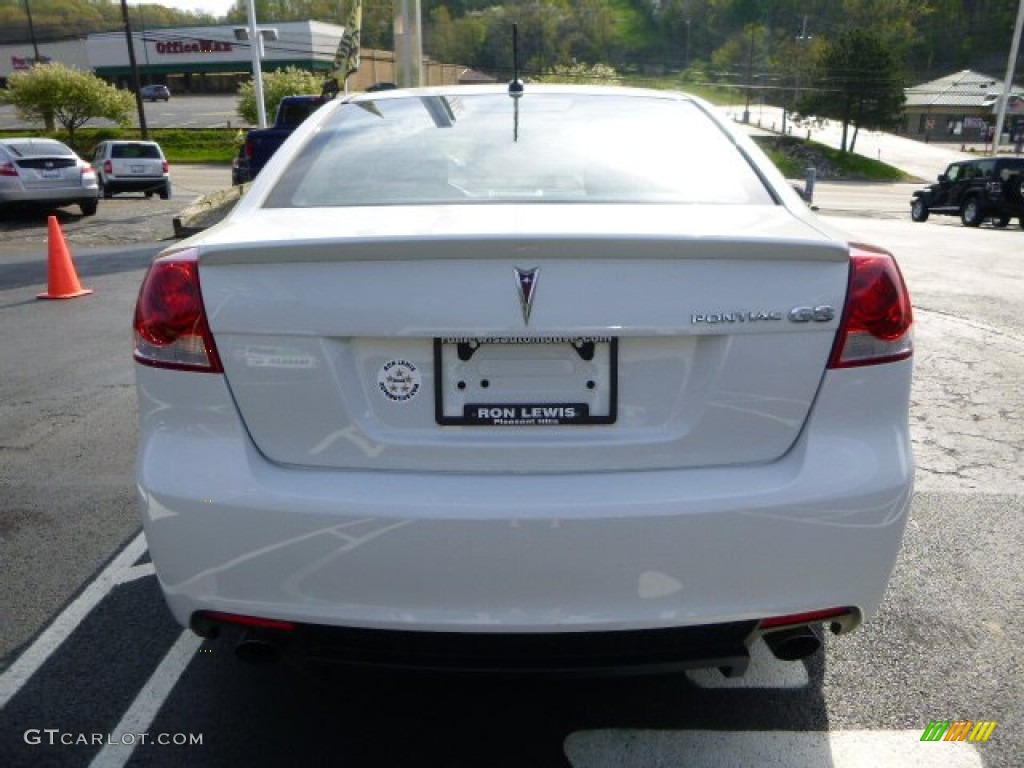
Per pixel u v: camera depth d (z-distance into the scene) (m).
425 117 2.86
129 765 2.23
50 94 43.62
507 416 1.93
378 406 1.94
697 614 1.92
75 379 5.87
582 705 2.46
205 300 1.95
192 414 1.97
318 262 1.90
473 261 1.88
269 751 2.28
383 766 2.22
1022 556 3.33
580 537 1.86
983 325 7.36
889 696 2.49
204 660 2.69
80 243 13.80
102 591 3.11
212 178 36.16
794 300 1.93
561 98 2.98
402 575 1.89
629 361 1.92
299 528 1.89
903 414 2.04
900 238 15.45
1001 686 2.54
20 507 3.84
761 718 2.40
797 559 1.92
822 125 59.91
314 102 15.09
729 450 1.94
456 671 1.95
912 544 3.42
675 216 2.13
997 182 20.17
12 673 2.63
